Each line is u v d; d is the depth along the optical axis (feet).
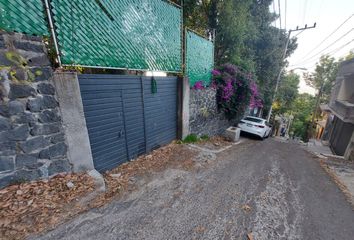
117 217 8.39
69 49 9.18
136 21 13.12
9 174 7.75
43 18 7.94
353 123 25.63
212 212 9.48
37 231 6.87
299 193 12.63
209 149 20.65
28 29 7.47
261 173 15.52
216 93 27.17
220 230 8.27
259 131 32.86
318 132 62.18
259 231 8.45
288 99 72.59
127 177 12.12
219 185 12.49
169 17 16.49
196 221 8.70
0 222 6.61
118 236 7.35
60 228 7.26
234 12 27.61
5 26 6.81
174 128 20.29
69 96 9.18
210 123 27.43
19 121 7.69
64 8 8.69
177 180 12.53
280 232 8.54
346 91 30.32
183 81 19.07
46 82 8.30
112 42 11.51
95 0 10.06
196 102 22.71
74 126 9.65
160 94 17.01
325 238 8.49
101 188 9.80
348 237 8.70
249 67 35.68
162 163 14.94
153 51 15.28
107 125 12.07
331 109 34.35
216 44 30.94
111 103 12.10
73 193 8.88
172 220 8.60
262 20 40.83
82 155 10.26
